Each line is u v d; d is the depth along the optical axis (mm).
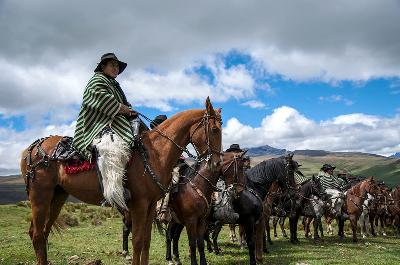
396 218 22578
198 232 8828
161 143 6117
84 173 5930
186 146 6422
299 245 15188
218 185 10383
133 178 5742
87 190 5941
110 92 6016
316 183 16516
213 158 6309
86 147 5793
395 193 23688
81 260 9898
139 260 5672
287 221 25703
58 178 6246
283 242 16172
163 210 8742
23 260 9016
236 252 12688
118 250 11844
